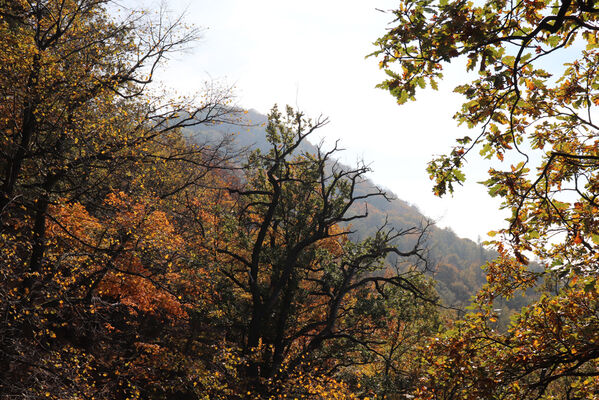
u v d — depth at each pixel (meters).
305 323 22.36
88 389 12.74
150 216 15.65
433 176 5.39
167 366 16.72
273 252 20.67
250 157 20.19
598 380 7.15
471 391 6.58
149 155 14.75
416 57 4.36
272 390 17.78
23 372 11.38
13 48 11.45
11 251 11.33
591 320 6.64
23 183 14.20
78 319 15.78
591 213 5.79
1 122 12.52
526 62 4.42
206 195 26.73
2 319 11.27
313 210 21.56
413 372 21.33
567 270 6.14
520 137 6.06
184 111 15.37
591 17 4.52
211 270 17.33
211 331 21.84
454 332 7.46
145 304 16.25
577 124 6.61
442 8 4.10
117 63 14.92
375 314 20.19
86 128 13.14
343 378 22.86
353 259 21.20
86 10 14.41
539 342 6.65
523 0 4.31
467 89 5.01
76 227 14.44
